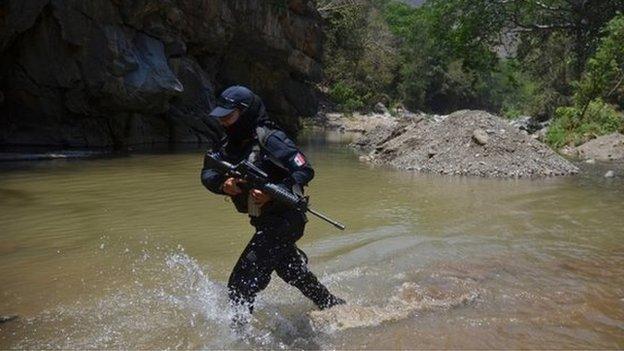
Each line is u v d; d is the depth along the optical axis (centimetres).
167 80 1800
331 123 3988
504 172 1242
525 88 5769
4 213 760
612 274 533
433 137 1451
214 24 2139
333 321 411
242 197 401
